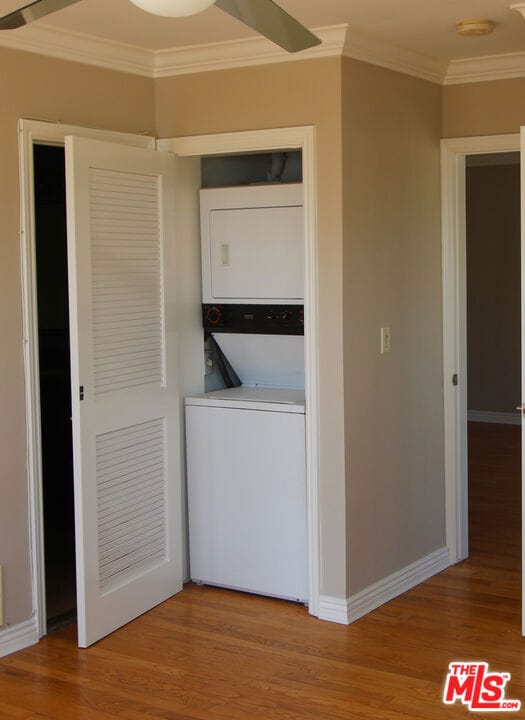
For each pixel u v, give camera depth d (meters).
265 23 2.11
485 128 4.18
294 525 3.90
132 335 3.73
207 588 4.17
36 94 3.44
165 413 3.94
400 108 3.95
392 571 4.05
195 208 4.20
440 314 4.36
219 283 4.20
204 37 3.61
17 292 3.40
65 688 3.19
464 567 4.45
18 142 3.38
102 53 3.67
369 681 3.22
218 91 3.85
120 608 3.70
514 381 8.05
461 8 3.24
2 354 3.36
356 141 3.67
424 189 4.16
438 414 4.37
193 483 4.15
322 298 3.67
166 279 3.90
